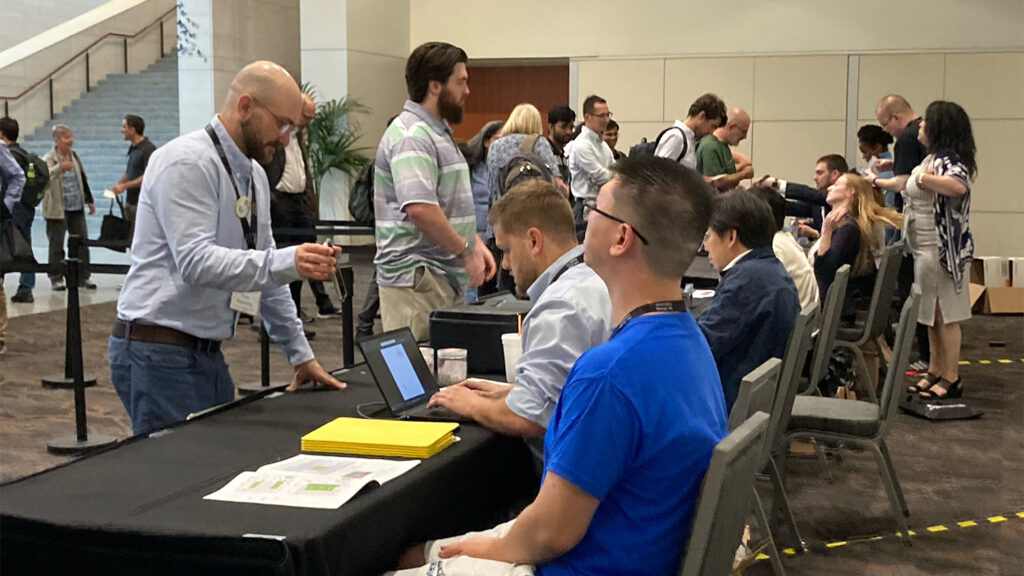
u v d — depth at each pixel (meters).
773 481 3.68
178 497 1.95
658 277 1.76
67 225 9.95
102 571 1.82
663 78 11.73
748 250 3.48
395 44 12.41
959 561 3.58
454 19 12.45
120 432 4.95
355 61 11.66
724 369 3.44
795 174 11.51
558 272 2.52
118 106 14.14
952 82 11.03
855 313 5.69
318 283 8.23
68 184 9.81
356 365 3.25
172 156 2.65
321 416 2.57
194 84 11.75
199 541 1.75
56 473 2.11
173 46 16.03
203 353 2.78
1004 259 9.27
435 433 2.29
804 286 4.50
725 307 3.41
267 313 2.85
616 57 11.84
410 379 2.66
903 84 11.15
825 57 11.30
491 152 6.43
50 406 5.48
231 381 2.94
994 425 5.43
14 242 6.84
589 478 1.67
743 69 11.52
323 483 1.99
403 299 3.74
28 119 13.84
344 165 11.44
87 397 5.70
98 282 10.62
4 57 13.60
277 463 2.15
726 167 7.57
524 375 2.39
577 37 11.95
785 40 11.37
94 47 14.70
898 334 3.66
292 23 13.12
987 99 10.95
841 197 5.52
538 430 2.38
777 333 3.39
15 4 14.49
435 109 3.67
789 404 3.44
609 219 1.77
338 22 11.48
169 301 2.71
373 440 2.22
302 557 1.72
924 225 5.74
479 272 3.79
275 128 2.74
